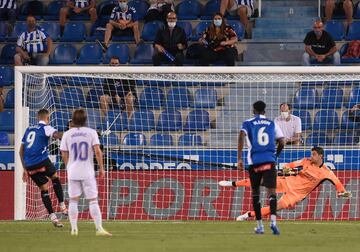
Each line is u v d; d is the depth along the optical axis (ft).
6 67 230.48
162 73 175.11
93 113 187.83
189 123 188.14
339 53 221.05
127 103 186.19
